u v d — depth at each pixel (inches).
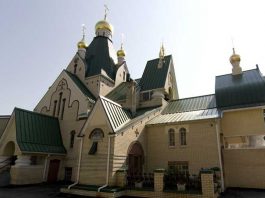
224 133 808.3
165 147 782.5
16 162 789.9
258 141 888.9
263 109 784.9
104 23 1362.0
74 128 980.6
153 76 1159.0
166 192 537.0
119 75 1256.8
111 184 601.3
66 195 622.5
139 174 679.1
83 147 703.1
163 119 849.5
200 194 499.5
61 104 1082.7
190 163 718.5
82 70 1179.9
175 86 1246.3
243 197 570.3
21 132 824.3
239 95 847.1
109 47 1307.8
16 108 870.4
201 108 888.9
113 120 701.9
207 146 703.7
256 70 954.7
